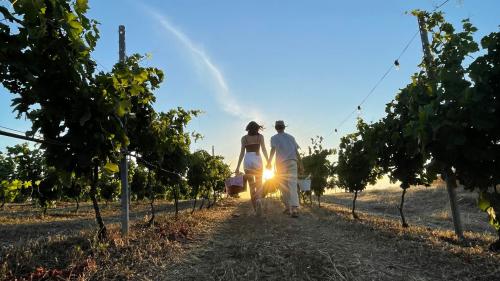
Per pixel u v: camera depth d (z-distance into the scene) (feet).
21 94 15.31
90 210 66.03
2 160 66.90
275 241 19.26
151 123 28.53
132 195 77.82
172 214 43.06
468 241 21.47
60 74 15.23
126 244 18.97
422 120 16.28
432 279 13.42
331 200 88.58
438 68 21.48
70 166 18.06
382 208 60.44
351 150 38.63
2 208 67.87
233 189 32.01
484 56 15.48
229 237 21.35
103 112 16.84
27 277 13.57
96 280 13.29
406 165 27.25
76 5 15.46
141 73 19.74
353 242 19.38
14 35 13.28
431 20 23.86
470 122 15.43
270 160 33.53
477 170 16.49
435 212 51.49
